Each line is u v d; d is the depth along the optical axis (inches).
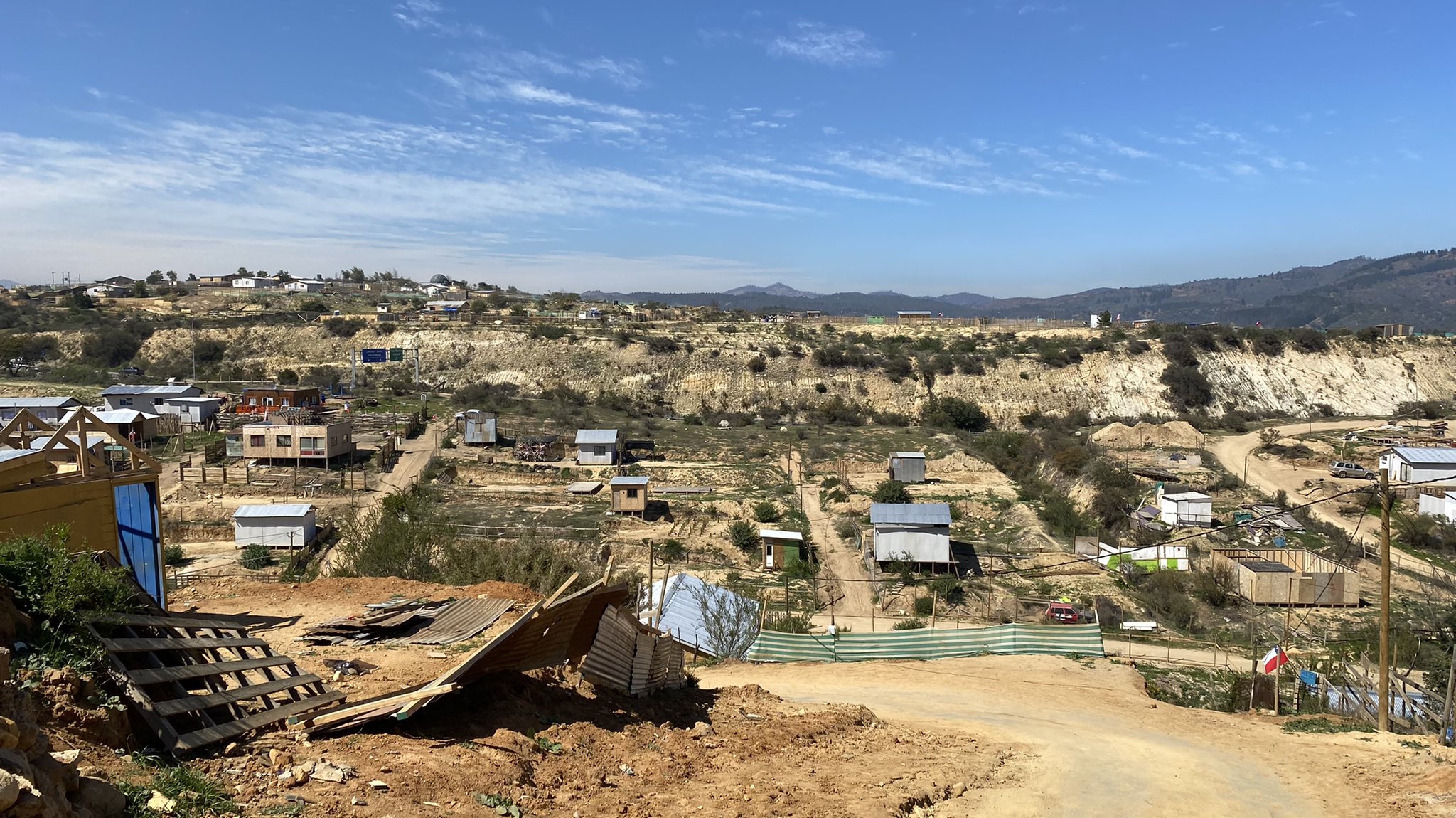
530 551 848.3
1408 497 1840.6
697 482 1973.4
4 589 259.6
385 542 809.5
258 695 313.6
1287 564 1409.9
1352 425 2947.8
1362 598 1294.3
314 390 2429.9
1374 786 447.2
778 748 419.8
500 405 2775.6
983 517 1760.6
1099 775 455.5
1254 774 468.4
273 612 575.8
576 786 308.2
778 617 986.7
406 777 269.6
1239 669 906.7
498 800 275.1
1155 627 1164.5
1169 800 417.7
